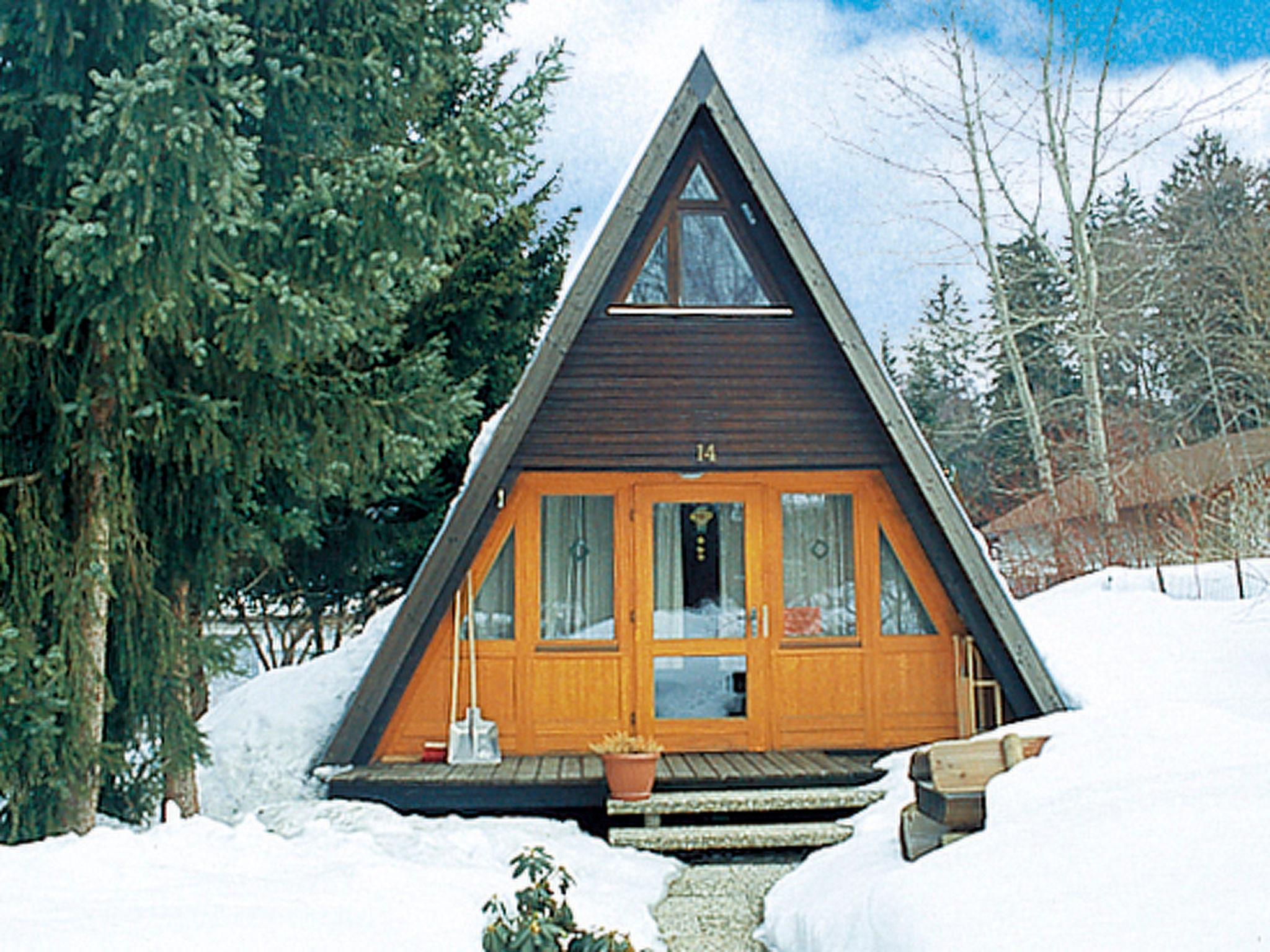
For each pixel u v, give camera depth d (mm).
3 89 5852
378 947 4051
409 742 8977
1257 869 3777
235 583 13656
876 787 8031
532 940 3725
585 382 8945
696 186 9203
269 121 6613
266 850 5352
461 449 14180
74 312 5754
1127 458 20703
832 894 5523
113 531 6316
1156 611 11852
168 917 3887
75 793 6027
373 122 6938
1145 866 4059
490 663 9141
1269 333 19875
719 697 9242
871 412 9055
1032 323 21156
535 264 16047
